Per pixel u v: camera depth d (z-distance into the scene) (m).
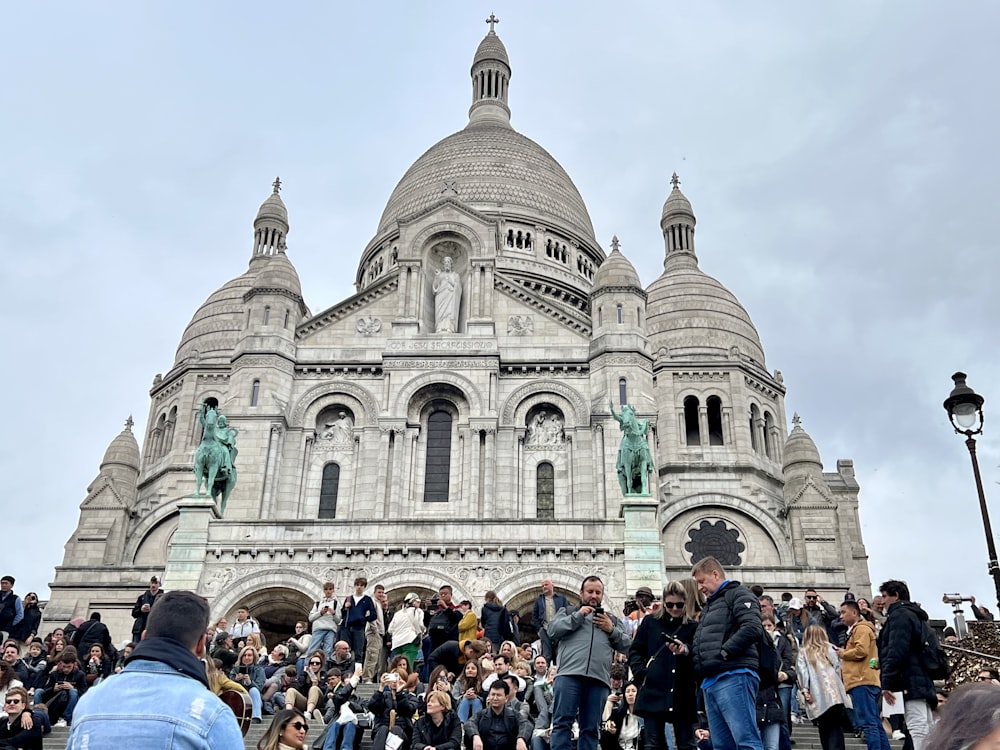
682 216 78.56
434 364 51.78
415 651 29.97
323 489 50.28
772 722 18.75
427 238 55.53
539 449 50.94
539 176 80.00
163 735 7.95
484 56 94.56
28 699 20.42
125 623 49.34
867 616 24.69
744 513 61.50
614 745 22.56
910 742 20.02
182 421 64.81
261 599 42.06
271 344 52.09
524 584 41.44
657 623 16.53
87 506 61.16
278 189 79.75
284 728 13.98
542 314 53.94
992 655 28.84
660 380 66.06
